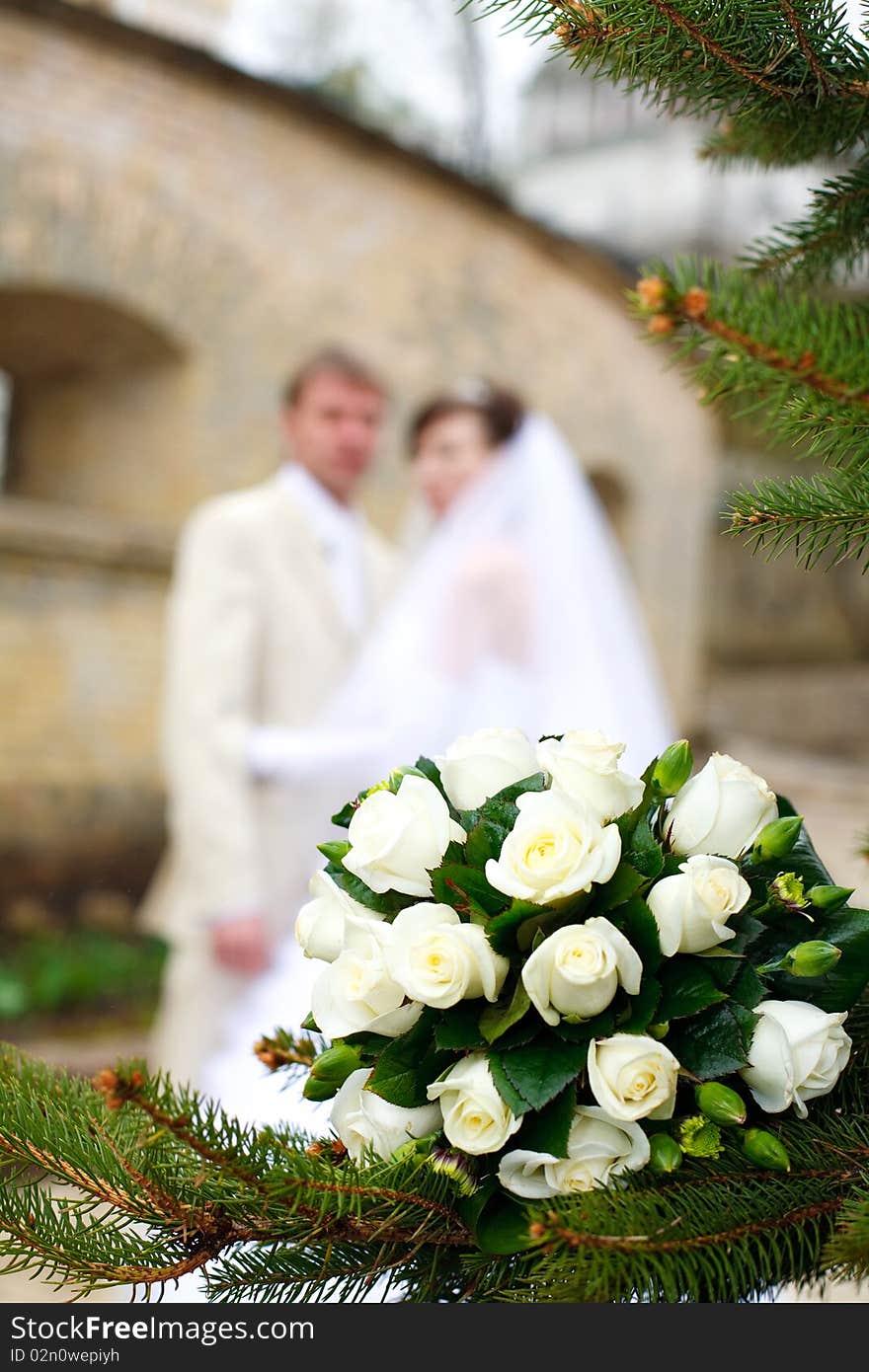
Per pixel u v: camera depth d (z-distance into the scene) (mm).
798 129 737
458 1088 661
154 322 5703
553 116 9078
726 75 681
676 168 9000
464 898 698
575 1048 659
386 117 7695
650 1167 664
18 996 4246
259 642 2988
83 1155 706
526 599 3049
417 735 2961
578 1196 643
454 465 3145
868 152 738
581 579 3141
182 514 5922
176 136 5684
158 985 4613
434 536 3143
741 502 671
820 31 651
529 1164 650
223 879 2791
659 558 8117
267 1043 895
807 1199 651
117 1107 604
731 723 10602
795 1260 660
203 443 5926
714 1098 651
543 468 3188
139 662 5734
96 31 5316
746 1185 660
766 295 595
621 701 3143
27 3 5105
